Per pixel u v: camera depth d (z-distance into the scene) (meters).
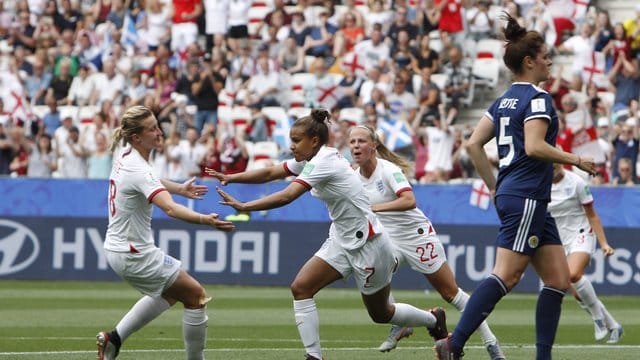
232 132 41.75
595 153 38.19
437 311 18.38
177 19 45.28
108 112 42.81
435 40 43.44
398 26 43.12
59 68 45.25
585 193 23.09
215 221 15.05
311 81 42.94
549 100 14.84
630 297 34.69
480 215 35.66
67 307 29.95
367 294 16.98
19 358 19.19
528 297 34.78
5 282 37.69
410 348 21.09
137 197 15.78
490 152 40.59
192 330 16.30
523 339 23.20
